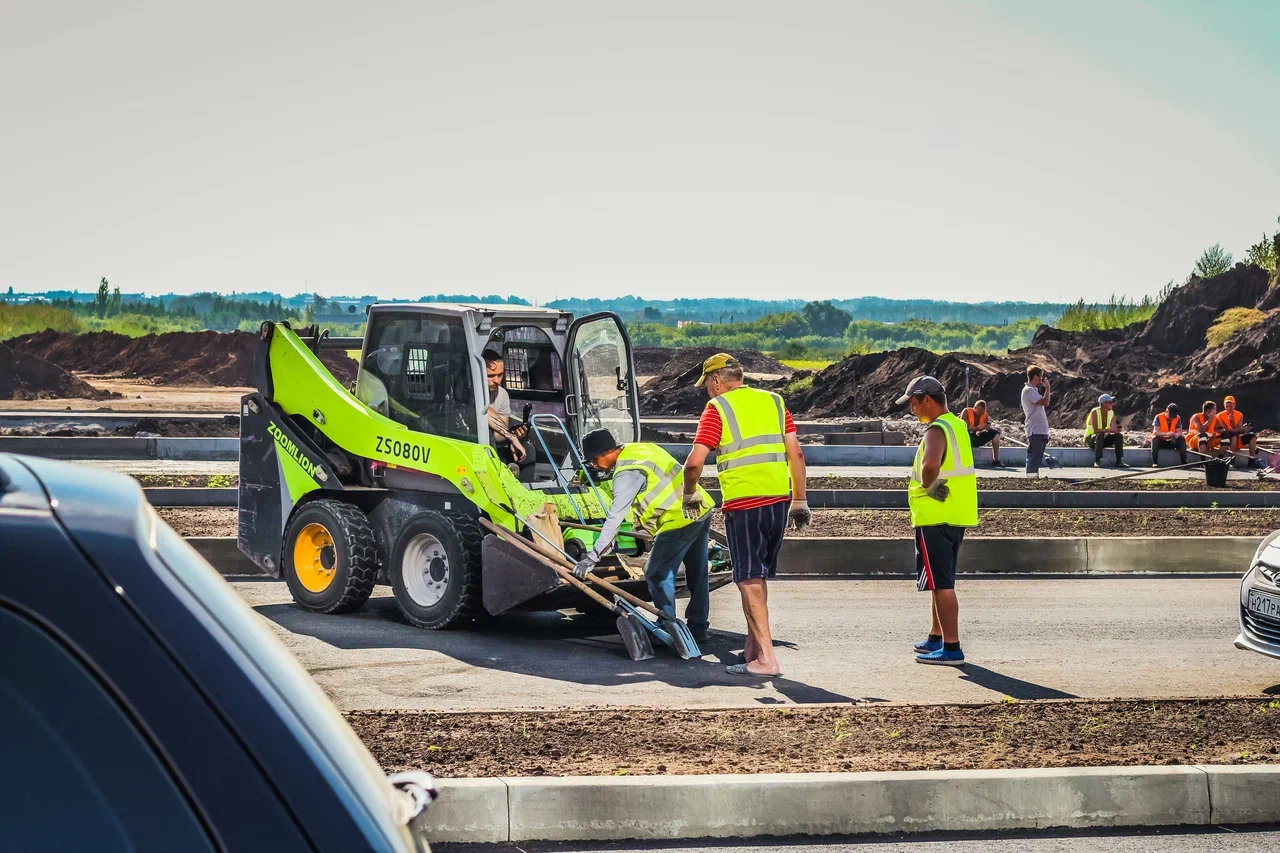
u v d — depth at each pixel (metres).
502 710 7.24
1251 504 20.34
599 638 10.01
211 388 58.94
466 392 10.12
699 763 6.15
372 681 8.34
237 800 1.66
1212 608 12.11
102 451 23.41
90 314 199.00
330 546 10.70
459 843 5.51
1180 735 6.89
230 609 1.86
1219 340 48.56
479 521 9.66
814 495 18.98
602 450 9.21
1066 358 50.91
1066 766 6.16
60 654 1.63
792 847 5.58
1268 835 5.88
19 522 1.66
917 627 10.83
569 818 5.57
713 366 8.86
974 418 27.08
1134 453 27.92
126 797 1.64
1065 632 10.74
